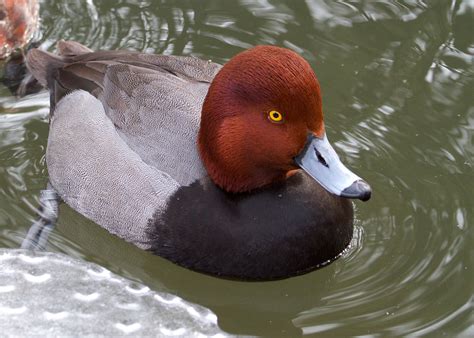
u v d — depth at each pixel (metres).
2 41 10.36
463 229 8.58
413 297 7.87
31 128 9.65
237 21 11.00
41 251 8.19
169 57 8.66
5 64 10.46
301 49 10.63
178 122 8.08
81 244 8.45
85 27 10.78
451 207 8.84
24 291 7.60
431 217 8.73
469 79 10.24
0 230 8.45
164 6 11.09
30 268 7.87
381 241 8.45
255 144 7.54
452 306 7.76
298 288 8.09
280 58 7.33
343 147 9.53
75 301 7.56
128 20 10.93
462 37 10.77
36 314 7.37
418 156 9.42
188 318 7.57
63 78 8.92
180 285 8.16
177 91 8.22
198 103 8.17
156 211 7.96
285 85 7.27
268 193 7.83
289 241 7.79
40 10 10.97
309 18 11.04
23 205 8.73
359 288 7.98
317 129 7.42
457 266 8.17
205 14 11.05
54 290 7.64
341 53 10.60
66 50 9.41
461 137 9.60
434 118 9.83
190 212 7.85
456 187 9.08
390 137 9.63
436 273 8.10
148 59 8.68
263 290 8.06
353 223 8.34
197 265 7.95
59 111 8.82
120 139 8.23
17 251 8.05
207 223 7.81
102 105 8.47
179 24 10.92
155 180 8.00
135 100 8.27
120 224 8.19
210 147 7.74
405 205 8.88
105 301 7.61
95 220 8.39
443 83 10.21
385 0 11.10
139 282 8.06
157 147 8.07
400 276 8.09
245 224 7.78
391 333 7.54
